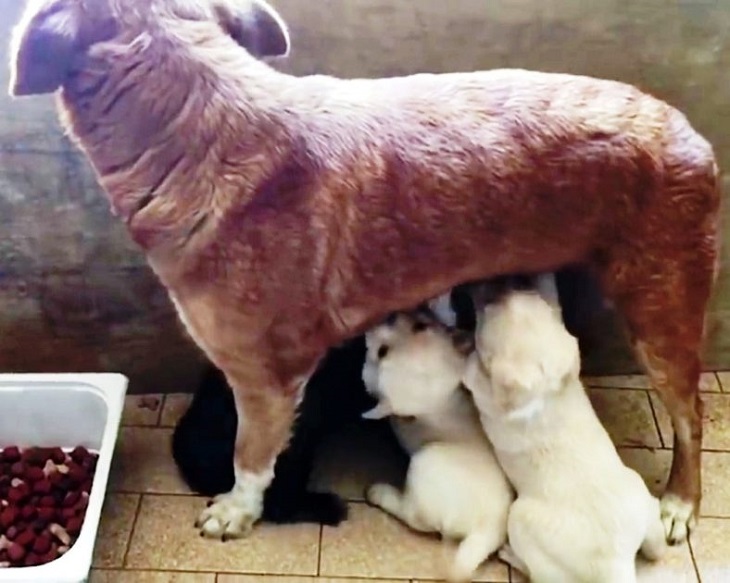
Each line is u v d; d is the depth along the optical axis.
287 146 1.51
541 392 1.66
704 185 1.62
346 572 1.85
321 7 1.71
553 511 1.71
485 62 1.79
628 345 2.04
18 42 1.44
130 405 2.15
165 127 1.47
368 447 2.06
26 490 1.93
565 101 1.60
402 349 1.78
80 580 1.59
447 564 1.85
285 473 1.93
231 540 1.89
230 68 1.49
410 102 1.58
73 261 1.97
